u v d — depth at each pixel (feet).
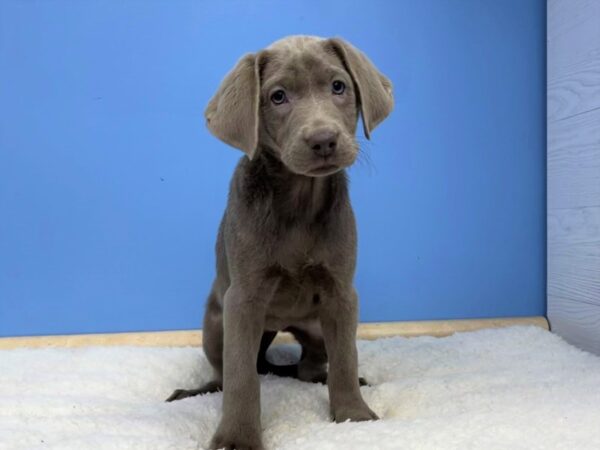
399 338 2.24
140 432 1.35
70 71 2.31
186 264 2.36
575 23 2.17
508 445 1.16
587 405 1.38
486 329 2.27
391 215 2.40
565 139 2.26
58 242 2.33
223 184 2.36
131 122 2.33
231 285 1.46
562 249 2.30
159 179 2.34
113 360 1.99
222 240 1.66
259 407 1.36
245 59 1.40
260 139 1.42
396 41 2.38
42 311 2.34
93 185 2.33
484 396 1.51
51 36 2.30
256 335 1.43
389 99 1.48
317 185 1.41
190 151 2.35
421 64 2.39
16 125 2.30
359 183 2.38
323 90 1.37
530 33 2.43
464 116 2.41
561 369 1.78
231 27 2.34
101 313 2.35
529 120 2.44
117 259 2.35
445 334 2.35
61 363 1.98
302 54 1.38
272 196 1.42
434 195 2.41
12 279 2.33
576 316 2.21
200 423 1.46
